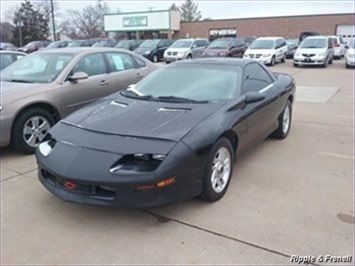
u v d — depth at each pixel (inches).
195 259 105.5
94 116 146.0
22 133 191.6
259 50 770.8
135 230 120.6
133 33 1797.5
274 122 201.5
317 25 1621.6
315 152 197.3
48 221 126.6
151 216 129.0
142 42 1095.0
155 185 116.8
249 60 194.2
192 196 127.9
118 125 134.6
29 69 226.8
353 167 175.5
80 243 114.0
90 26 2625.5
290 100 228.4
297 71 648.4
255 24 1731.1
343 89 426.0
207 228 121.2
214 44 839.7
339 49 904.3
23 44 2263.8
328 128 249.1
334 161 183.6
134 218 127.9
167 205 128.6
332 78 535.5
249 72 182.7
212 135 131.9
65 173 120.7
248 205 136.4
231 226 122.2
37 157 137.4
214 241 114.0
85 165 120.1
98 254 108.6
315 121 269.4
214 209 133.6
